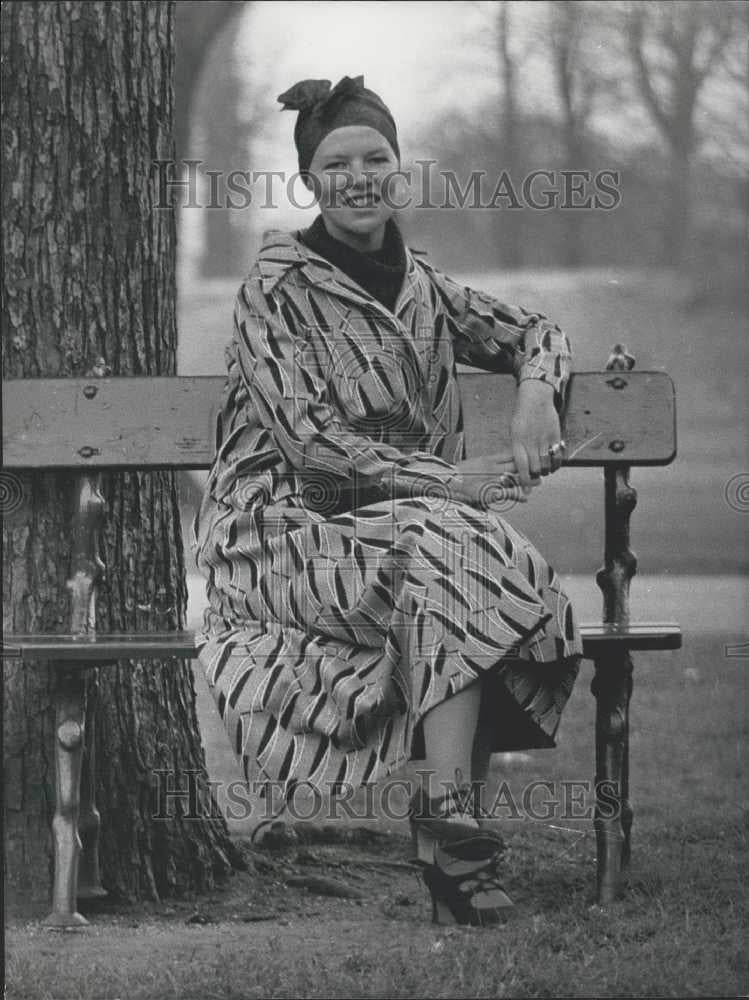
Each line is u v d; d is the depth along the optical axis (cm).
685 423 1905
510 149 2772
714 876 507
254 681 465
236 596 480
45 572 535
